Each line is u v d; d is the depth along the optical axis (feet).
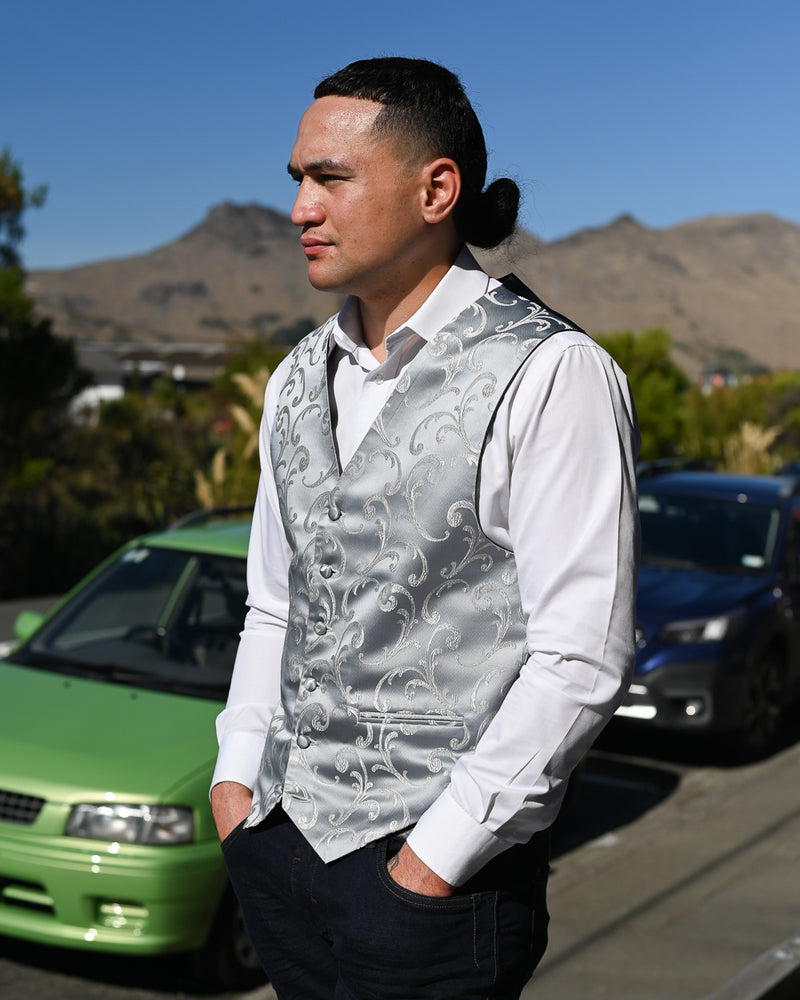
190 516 18.78
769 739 24.76
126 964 14.20
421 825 4.99
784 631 25.08
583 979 12.62
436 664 5.22
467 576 5.20
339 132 5.30
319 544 5.44
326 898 5.25
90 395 115.34
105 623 16.46
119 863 12.60
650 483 28.50
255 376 43.88
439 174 5.34
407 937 5.02
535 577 5.03
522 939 5.25
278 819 5.51
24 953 14.44
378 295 5.53
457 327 5.34
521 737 4.86
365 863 5.16
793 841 17.88
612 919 14.51
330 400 5.76
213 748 13.78
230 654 15.69
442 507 5.18
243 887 5.68
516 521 5.12
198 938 13.00
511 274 5.74
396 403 5.34
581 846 18.95
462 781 4.94
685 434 78.79
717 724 23.25
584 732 4.90
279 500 5.77
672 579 25.22
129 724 14.16
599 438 5.05
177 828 12.79
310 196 5.41
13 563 47.19
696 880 16.02
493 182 5.73
